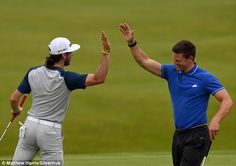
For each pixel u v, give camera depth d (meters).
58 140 28.06
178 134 28.69
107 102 99.62
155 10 178.38
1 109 92.88
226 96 27.86
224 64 127.12
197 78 28.41
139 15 173.62
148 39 151.50
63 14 173.50
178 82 28.70
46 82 28.05
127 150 78.69
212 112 90.19
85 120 90.75
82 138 83.62
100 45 145.88
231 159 49.25
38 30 157.75
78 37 153.50
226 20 166.75
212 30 158.75
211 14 171.75
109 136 85.12
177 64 28.58
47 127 27.86
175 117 28.69
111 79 115.00
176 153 28.83
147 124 90.25
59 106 28.09
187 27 161.62
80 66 126.25
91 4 185.88
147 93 105.12
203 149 28.22
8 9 175.88
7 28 158.00
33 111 28.25
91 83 27.92
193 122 28.22
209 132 27.28
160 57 135.25
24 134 28.09
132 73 120.12
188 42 28.53
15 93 28.88
